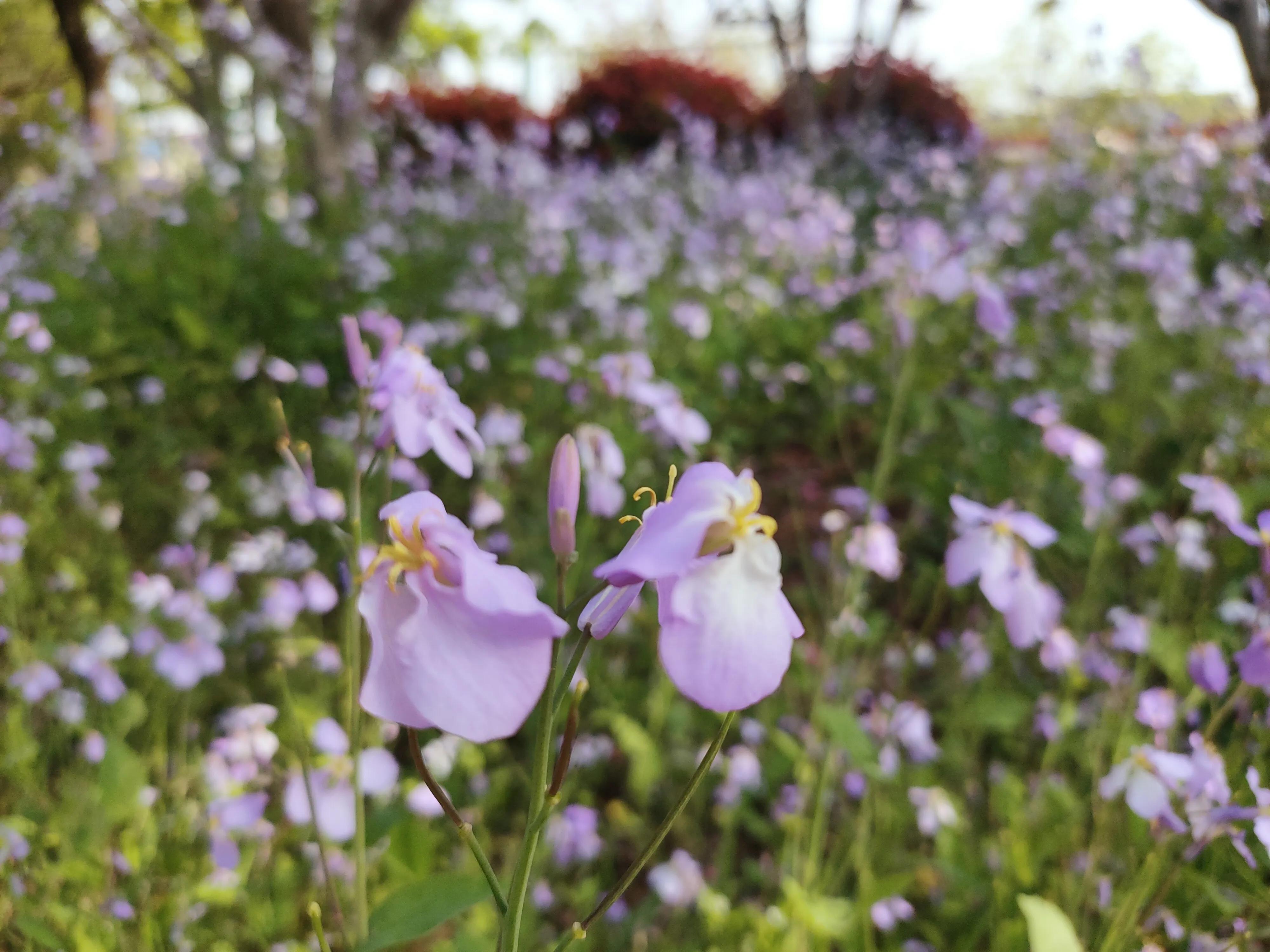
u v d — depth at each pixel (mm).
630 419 438
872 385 513
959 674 327
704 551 106
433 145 975
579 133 1096
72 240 767
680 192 961
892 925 232
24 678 271
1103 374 500
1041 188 842
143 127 998
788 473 514
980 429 418
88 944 190
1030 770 303
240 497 438
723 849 270
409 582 103
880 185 1035
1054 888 226
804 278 659
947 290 318
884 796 269
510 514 393
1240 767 208
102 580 374
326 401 526
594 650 320
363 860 181
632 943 245
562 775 115
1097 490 356
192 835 234
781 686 319
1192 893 201
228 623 346
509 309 569
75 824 232
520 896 118
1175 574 331
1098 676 306
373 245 710
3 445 369
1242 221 675
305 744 177
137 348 570
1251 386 479
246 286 621
